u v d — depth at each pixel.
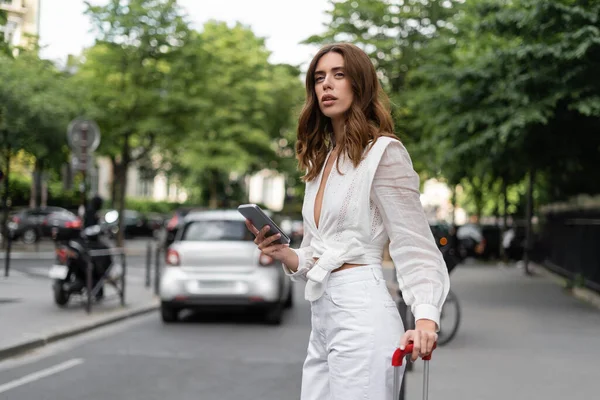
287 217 54.69
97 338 11.88
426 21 29.59
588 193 22.89
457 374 9.40
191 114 37.44
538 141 18.00
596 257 19.81
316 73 2.97
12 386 8.36
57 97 31.84
